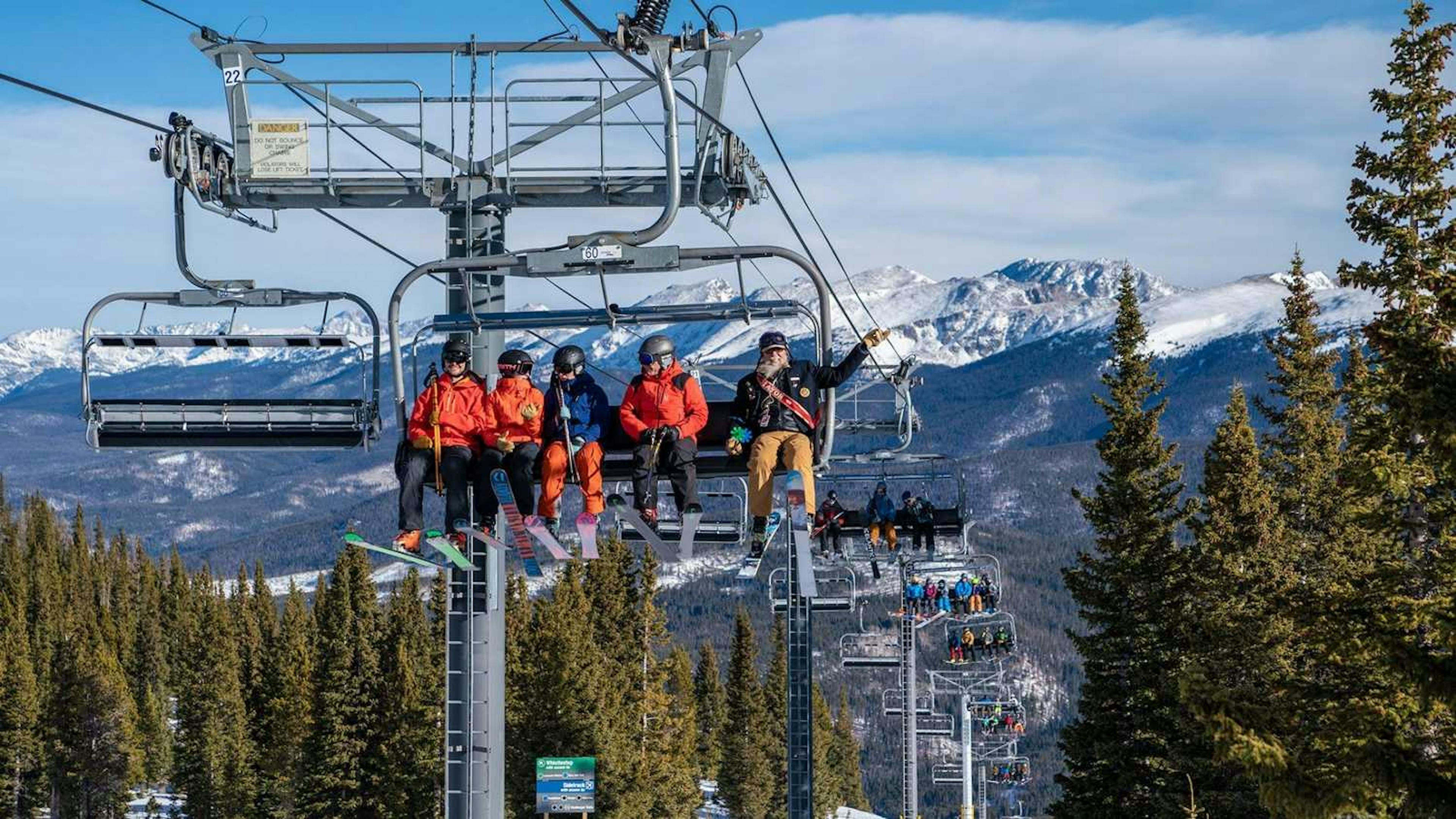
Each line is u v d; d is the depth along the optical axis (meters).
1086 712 47.34
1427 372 21.44
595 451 19.86
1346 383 49.66
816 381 20.55
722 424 21.61
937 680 81.62
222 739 105.12
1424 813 20.39
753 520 20.28
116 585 188.38
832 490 54.09
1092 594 47.03
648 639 94.31
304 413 21.45
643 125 24.64
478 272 21.66
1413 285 24.89
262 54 24.66
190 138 23.17
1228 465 46.41
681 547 20.27
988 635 72.12
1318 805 20.66
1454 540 24.11
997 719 82.94
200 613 172.75
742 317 20.83
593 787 57.22
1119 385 47.91
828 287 20.88
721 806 134.50
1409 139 25.83
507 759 77.75
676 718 103.94
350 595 100.12
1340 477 25.19
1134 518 46.59
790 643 45.50
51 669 116.06
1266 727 21.23
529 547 20.20
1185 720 42.50
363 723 79.50
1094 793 46.44
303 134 24.66
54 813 102.38
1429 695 21.55
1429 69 25.91
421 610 103.25
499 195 24.27
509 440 19.75
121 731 105.69
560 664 77.75
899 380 44.09
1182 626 44.91
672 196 20.98
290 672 94.31
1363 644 22.77
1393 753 20.77
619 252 20.94
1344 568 43.25
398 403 21.22
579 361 19.89
